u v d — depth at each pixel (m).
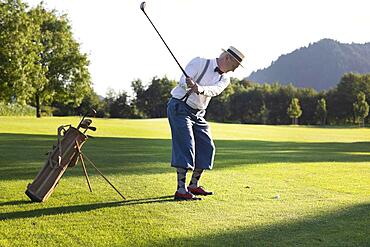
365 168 8.84
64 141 5.21
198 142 5.71
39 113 47.00
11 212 4.55
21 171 7.49
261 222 4.21
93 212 4.58
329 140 27.70
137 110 77.50
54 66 46.03
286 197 5.45
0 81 36.12
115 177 6.97
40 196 5.02
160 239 3.66
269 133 32.91
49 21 46.72
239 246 3.49
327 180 7.00
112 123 33.44
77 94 47.34
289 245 3.52
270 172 8.01
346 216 4.45
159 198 5.36
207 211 4.66
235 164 9.36
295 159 10.90
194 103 5.54
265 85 93.25
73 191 5.71
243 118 85.00
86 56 47.66
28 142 14.77
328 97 86.31
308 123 86.56
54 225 4.07
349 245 3.52
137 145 14.65
